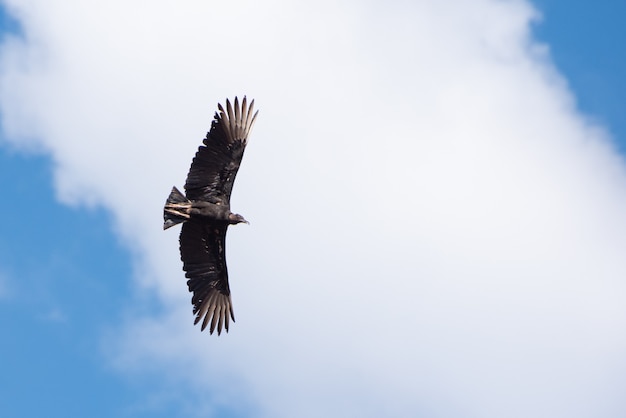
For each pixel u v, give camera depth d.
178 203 27.31
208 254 28.62
